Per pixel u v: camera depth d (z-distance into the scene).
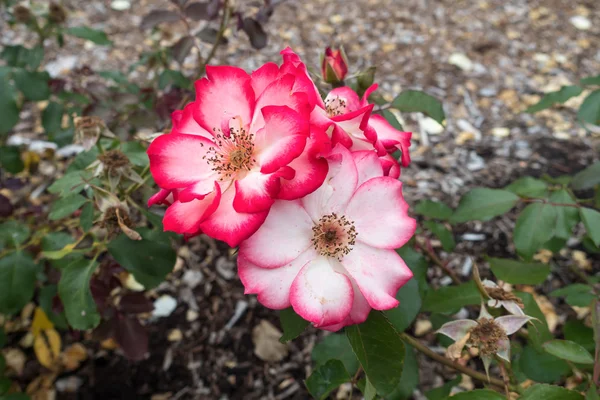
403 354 0.20
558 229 0.33
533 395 0.22
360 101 0.25
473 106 0.66
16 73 0.40
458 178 0.57
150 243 0.29
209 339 0.46
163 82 0.44
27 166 0.55
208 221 0.19
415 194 0.55
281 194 0.19
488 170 0.58
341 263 0.20
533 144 0.61
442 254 0.50
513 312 0.24
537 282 0.30
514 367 0.33
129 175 0.28
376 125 0.23
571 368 0.30
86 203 0.29
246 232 0.18
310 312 0.19
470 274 0.49
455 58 0.73
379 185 0.20
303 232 0.20
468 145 0.61
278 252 0.20
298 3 0.83
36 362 0.44
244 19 0.36
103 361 0.44
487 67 0.72
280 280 0.20
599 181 0.35
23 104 0.62
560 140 0.61
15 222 0.35
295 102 0.19
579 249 0.50
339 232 0.20
